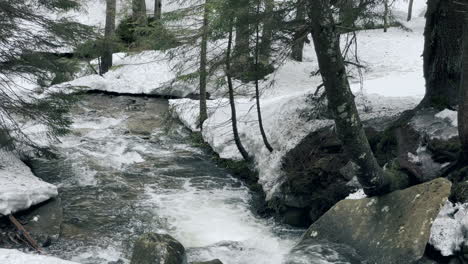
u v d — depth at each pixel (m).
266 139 10.37
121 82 19.05
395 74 18.94
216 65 9.80
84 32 10.38
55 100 10.09
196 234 8.36
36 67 9.51
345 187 8.31
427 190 6.36
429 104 8.62
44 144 12.00
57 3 10.06
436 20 8.35
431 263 5.76
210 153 12.86
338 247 6.70
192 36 9.83
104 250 7.46
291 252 6.95
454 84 8.41
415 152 7.74
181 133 14.52
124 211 9.09
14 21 9.37
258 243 7.87
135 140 13.66
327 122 10.08
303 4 7.76
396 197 6.68
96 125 14.81
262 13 8.50
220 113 13.84
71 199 9.42
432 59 8.61
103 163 11.60
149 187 10.45
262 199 10.01
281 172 9.76
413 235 6.00
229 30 8.86
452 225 5.88
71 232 7.99
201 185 10.72
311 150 9.52
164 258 5.51
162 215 9.04
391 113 9.70
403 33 28.00
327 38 5.44
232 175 11.42
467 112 6.74
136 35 11.20
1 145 9.49
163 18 9.91
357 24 8.84
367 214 6.86
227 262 7.14
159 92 18.47
